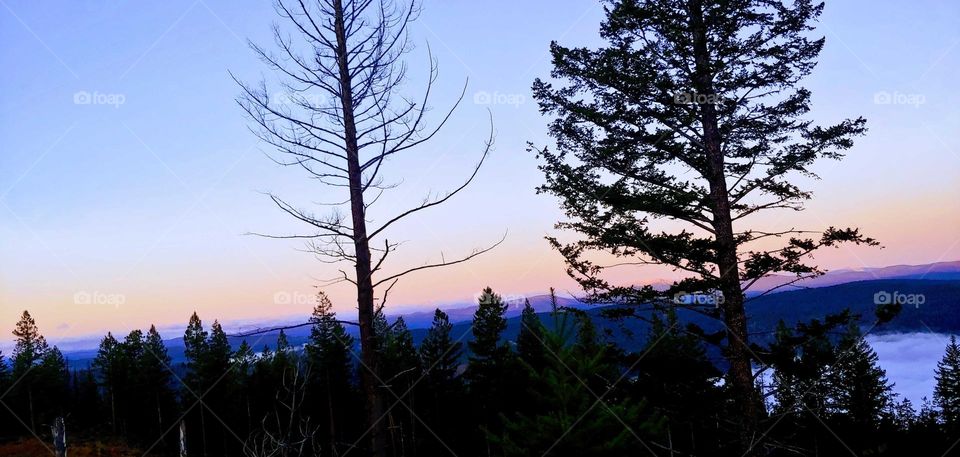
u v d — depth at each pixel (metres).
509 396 32.06
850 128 11.75
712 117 12.53
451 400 40.66
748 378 11.62
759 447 11.55
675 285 11.69
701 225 12.73
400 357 39.88
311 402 38.97
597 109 13.53
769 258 11.28
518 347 34.00
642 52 13.05
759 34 12.52
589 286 12.78
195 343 57.03
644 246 12.30
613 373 11.44
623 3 12.45
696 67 12.42
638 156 13.10
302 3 9.27
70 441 44.94
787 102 12.54
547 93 13.59
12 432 49.56
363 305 9.16
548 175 13.58
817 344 11.84
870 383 26.58
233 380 47.62
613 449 8.51
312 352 40.22
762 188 12.21
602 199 12.81
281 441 9.40
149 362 56.09
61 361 65.88
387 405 9.34
